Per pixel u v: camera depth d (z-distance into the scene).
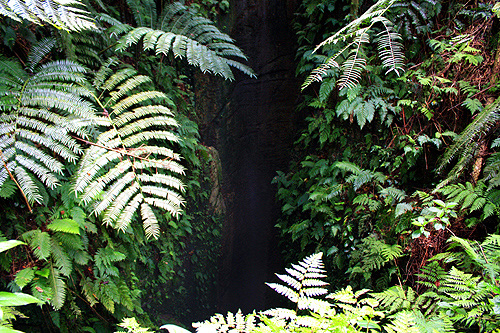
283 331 1.33
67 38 2.40
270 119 6.99
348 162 4.24
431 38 3.72
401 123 3.95
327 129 4.59
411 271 3.49
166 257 4.38
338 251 4.45
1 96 1.97
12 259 2.09
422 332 2.09
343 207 4.45
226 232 6.46
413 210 3.46
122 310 2.86
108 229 2.80
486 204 2.73
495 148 2.94
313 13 4.84
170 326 1.27
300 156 5.62
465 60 3.39
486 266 2.17
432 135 3.70
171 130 3.77
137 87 3.35
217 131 6.22
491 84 3.21
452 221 3.16
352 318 1.40
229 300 6.89
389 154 4.00
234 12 6.35
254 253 7.50
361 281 4.03
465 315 2.20
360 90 3.98
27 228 2.20
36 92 2.03
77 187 1.95
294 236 4.88
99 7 3.11
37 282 2.05
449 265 3.06
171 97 4.31
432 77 3.58
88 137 2.14
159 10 4.11
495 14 3.19
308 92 5.43
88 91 2.19
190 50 2.63
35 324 2.26
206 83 5.76
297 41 5.61
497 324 2.02
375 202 3.92
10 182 1.87
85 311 2.62
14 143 1.86
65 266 2.13
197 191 5.46
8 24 2.23
